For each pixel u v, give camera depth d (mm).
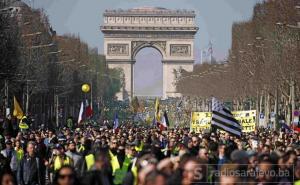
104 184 54500
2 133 126625
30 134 118312
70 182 48562
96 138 104312
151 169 42906
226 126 93250
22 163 87188
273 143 102750
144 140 105938
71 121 195000
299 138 123875
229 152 71438
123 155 76375
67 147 90125
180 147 76812
